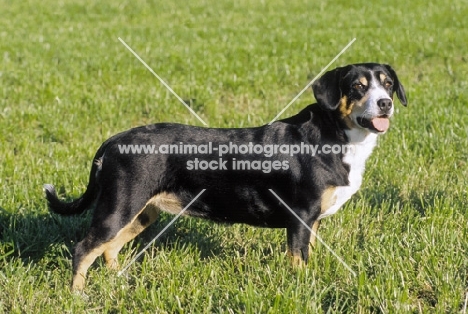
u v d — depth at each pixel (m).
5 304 7.50
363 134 7.77
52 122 13.62
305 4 29.84
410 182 10.74
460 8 27.22
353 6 29.09
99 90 16.22
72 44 21.25
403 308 6.98
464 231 8.77
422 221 9.17
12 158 11.65
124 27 24.88
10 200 9.73
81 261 7.59
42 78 16.91
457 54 19.80
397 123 13.20
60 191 10.64
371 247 8.38
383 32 22.66
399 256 8.05
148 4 30.48
